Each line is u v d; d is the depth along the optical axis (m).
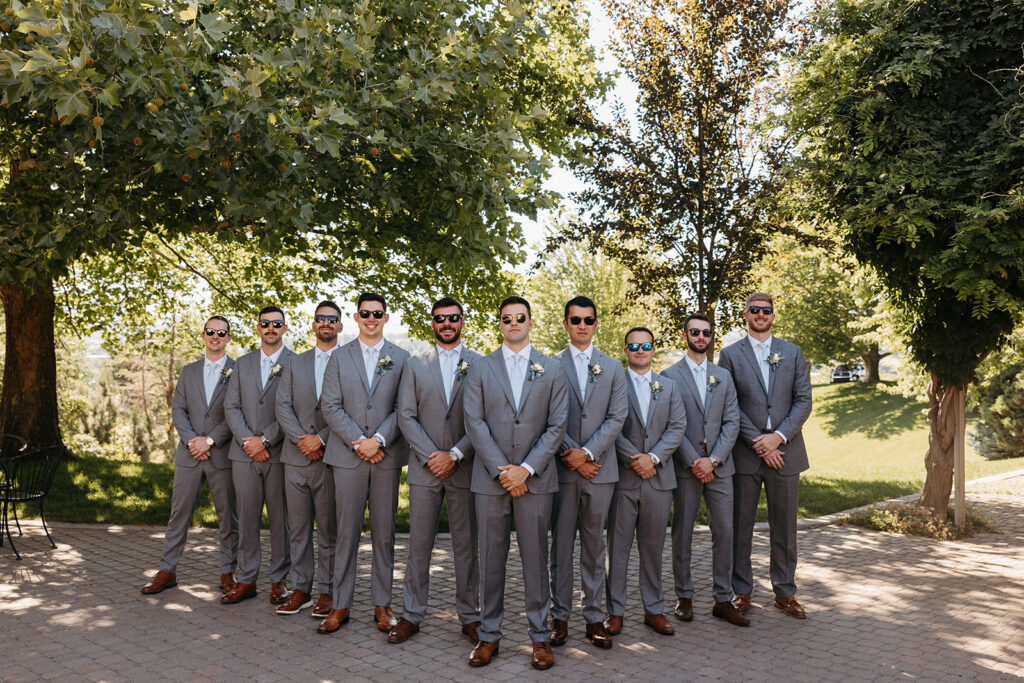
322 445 5.38
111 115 5.23
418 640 4.90
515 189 7.03
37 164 6.25
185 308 15.11
